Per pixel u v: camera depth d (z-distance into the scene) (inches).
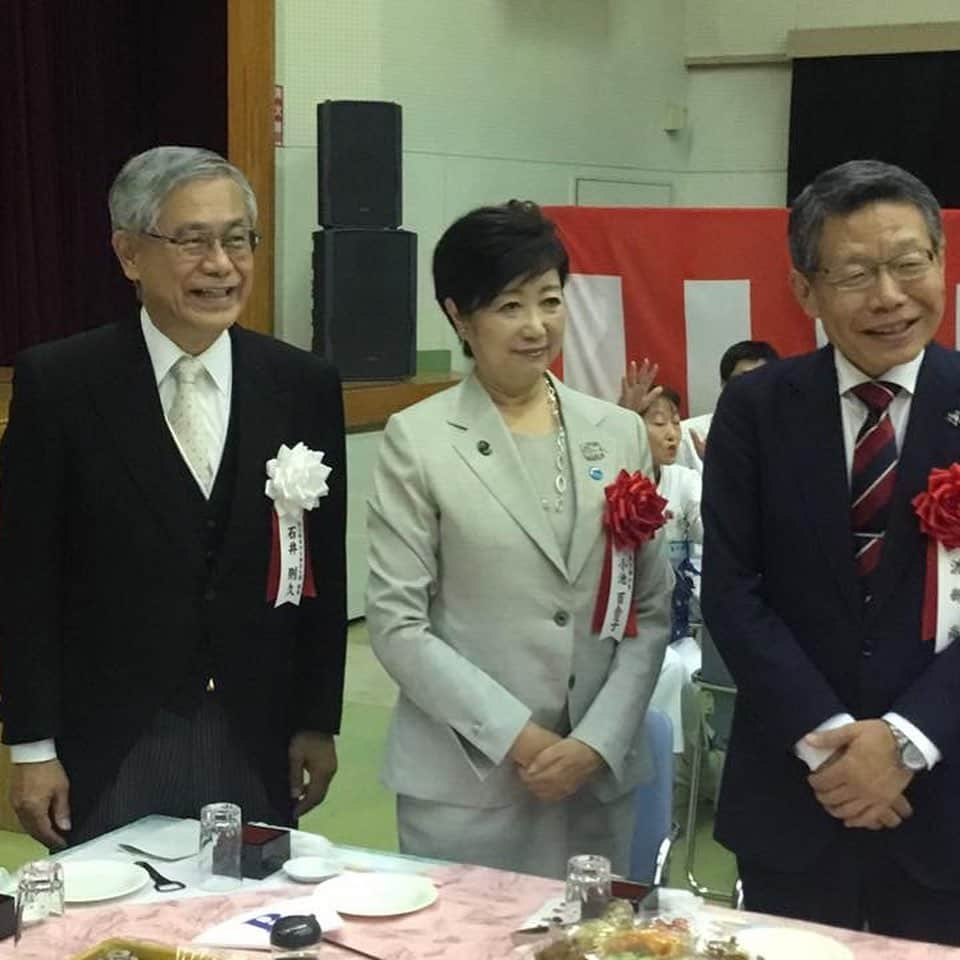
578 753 78.0
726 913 64.7
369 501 83.3
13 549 80.7
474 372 83.8
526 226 79.0
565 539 81.3
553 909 64.7
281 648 83.8
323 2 229.5
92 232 266.7
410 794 80.4
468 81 278.5
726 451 77.5
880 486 73.0
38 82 254.5
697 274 153.1
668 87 329.1
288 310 232.2
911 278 70.4
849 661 72.9
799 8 318.7
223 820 69.4
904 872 73.0
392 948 60.9
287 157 229.0
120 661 80.3
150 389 80.7
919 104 303.1
